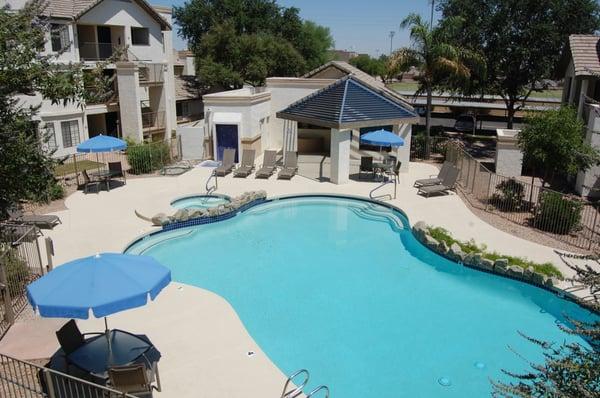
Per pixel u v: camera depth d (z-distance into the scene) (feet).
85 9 107.24
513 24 123.34
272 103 105.09
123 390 27.32
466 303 45.44
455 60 100.27
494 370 35.50
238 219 67.15
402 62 101.35
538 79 127.24
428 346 38.37
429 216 64.90
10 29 31.65
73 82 34.58
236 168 90.38
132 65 107.24
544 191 60.44
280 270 51.85
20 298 39.50
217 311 40.14
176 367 32.53
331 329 40.63
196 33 217.15
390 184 80.94
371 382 33.86
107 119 121.49
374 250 57.52
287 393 28.94
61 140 101.50
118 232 57.82
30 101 93.45
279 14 222.48
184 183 80.28
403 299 45.98
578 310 43.34
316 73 112.68
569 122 60.49
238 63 171.94
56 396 27.66
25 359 31.83
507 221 63.05
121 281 27.81
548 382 22.21
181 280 49.11
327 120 79.51
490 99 190.60
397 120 83.97
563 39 120.37
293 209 72.18
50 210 65.72
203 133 96.73
